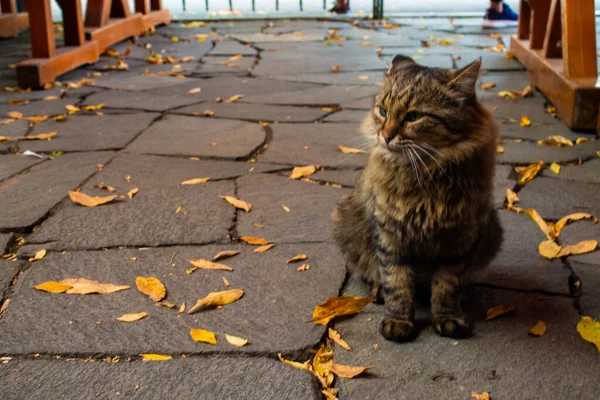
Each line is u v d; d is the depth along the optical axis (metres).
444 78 1.07
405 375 1.02
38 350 1.06
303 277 1.23
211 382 1.00
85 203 1.45
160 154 1.71
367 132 1.17
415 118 1.07
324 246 1.32
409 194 1.08
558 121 1.93
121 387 0.99
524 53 2.49
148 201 1.47
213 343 1.07
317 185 1.56
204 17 4.07
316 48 3.06
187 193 1.51
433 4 4.65
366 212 1.16
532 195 1.51
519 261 1.28
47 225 1.37
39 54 2.40
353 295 1.19
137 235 1.34
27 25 3.59
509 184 1.55
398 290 1.11
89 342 1.07
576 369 1.03
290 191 1.53
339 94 2.24
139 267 1.25
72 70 2.61
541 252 1.29
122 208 1.44
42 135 1.81
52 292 1.18
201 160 1.68
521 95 2.21
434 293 1.12
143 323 1.11
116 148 1.75
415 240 1.10
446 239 1.09
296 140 1.80
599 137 1.80
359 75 2.51
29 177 1.58
